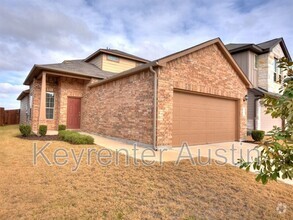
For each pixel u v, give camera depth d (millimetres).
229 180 4523
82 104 13875
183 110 8523
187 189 3977
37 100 12977
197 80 8852
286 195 3939
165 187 4020
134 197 3588
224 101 10469
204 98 9438
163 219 2953
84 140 8102
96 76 12750
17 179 4293
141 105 8219
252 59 15227
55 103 13391
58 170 4883
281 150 1983
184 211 3193
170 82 7879
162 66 7539
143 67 7926
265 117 14344
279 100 2189
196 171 4969
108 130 10430
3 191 3717
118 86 9836
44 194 3615
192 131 8844
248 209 3344
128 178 4426
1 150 6883
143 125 8023
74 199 3449
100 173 4703
